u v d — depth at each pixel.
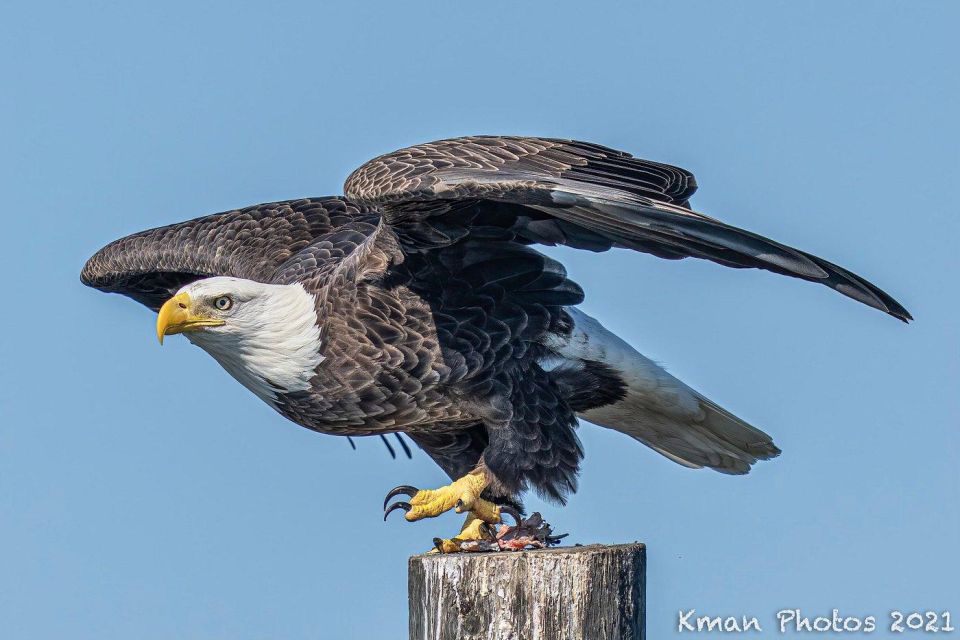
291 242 14.78
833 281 10.66
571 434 13.00
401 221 12.33
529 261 12.83
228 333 12.51
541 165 12.07
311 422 12.84
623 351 13.38
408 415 12.74
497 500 12.75
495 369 12.70
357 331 12.55
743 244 10.69
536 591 10.34
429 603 10.50
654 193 11.61
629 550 10.55
